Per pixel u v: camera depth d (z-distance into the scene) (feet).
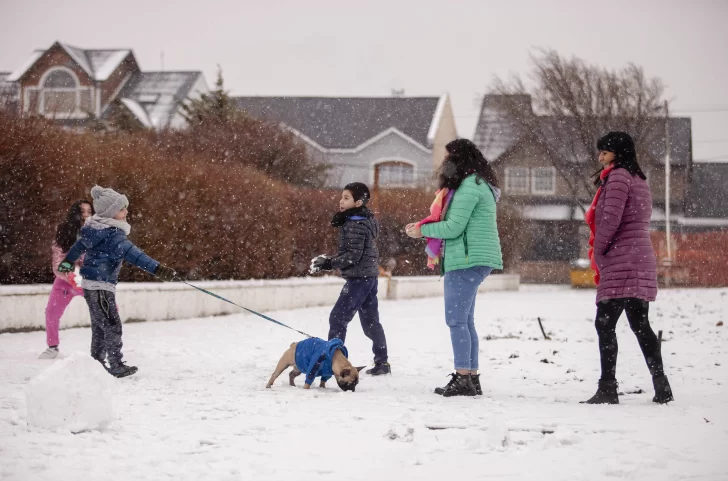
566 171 165.07
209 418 20.61
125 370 27.89
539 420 20.08
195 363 32.01
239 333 44.98
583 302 82.74
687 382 27.89
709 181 205.46
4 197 46.91
